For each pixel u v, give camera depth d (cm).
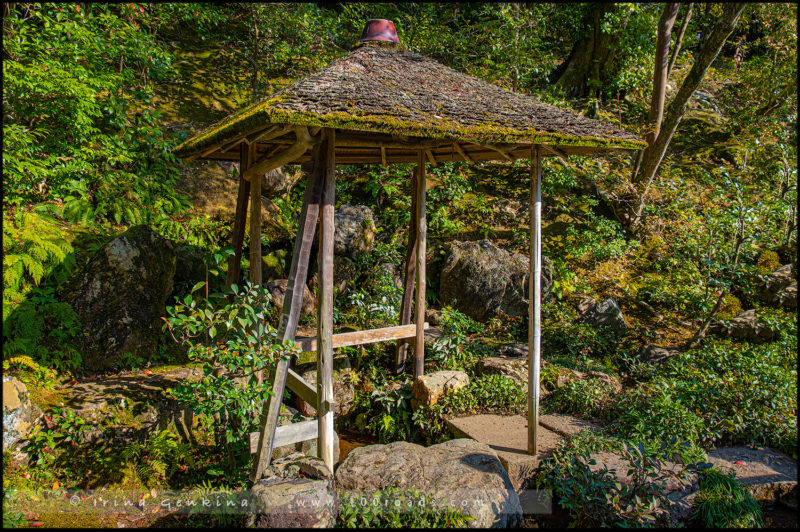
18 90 577
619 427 470
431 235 840
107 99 675
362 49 487
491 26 1052
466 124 381
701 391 498
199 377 484
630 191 866
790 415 473
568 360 607
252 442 411
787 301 683
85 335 481
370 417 557
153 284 533
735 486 386
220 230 715
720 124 1143
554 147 432
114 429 412
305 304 679
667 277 789
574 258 823
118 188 659
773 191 829
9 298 452
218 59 1065
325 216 397
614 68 1166
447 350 600
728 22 718
